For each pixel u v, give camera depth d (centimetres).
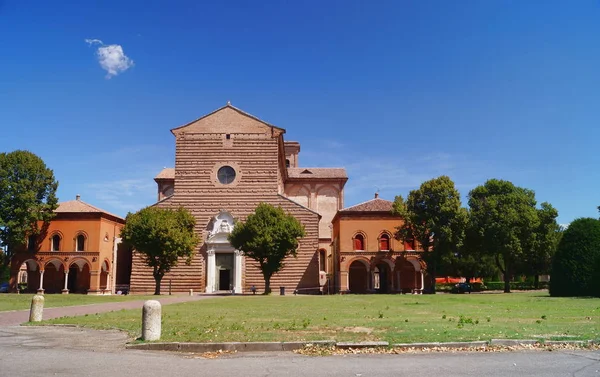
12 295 5197
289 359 1322
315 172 8781
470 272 9294
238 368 1213
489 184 6981
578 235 4522
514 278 10975
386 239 6538
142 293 6372
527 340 1462
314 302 3791
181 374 1152
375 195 7106
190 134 6912
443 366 1208
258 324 2023
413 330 1741
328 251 8325
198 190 6769
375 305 3306
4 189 6650
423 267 6425
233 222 6644
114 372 1176
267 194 6744
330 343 1464
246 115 6944
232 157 6850
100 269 6950
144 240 5622
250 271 6506
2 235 6594
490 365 1212
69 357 1370
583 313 2444
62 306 3394
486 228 6562
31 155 6906
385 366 1217
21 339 1716
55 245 6988
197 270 6525
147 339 1573
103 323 2162
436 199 6159
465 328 1788
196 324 2038
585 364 1210
